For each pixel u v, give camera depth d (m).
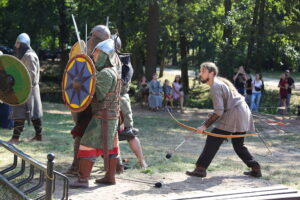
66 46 31.00
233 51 24.56
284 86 20.33
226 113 6.41
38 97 8.58
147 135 11.82
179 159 7.88
